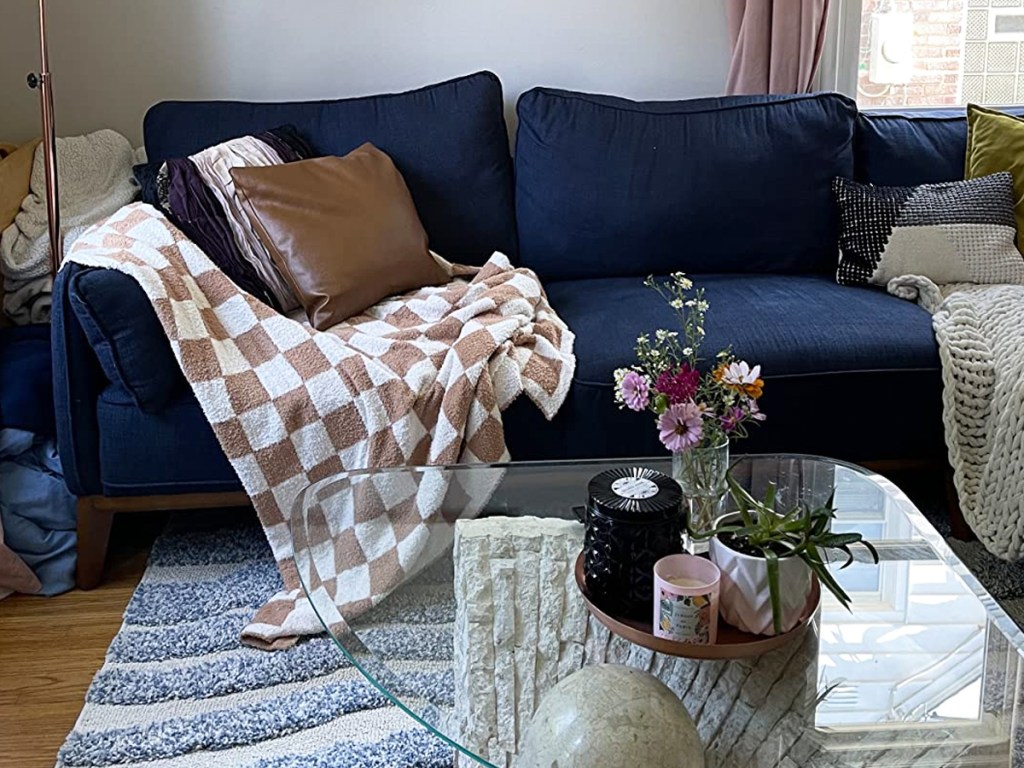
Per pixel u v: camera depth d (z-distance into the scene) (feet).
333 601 5.18
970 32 10.52
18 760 5.75
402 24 9.73
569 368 7.27
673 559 4.67
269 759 5.67
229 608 7.03
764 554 4.50
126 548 7.95
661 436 4.99
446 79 9.89
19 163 8.67
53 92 9.64
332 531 5.68
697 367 7.23
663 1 9.85
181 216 7.71
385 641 4.90
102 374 7.16
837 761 4.23
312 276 7.70
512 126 10.05
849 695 4.56
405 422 6.95
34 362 7.55
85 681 6.41
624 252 9.12
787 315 7.80
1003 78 10.66
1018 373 7.07
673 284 8.69
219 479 7.23
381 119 9.09
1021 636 4.94
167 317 6.85
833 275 9.08
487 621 5.00
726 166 9.04
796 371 7.34
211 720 5.95
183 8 9.54
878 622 4.99
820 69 10.08
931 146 9.23
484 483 6.03
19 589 7.28
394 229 8.23
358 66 9.80
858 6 9.96
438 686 4.61
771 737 4.34
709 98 9.36
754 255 9.18
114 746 5.76
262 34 9.66
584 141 9.07
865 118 9.36
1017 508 7.09
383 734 5.87
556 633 4.91
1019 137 8.84
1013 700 4.55
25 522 7.36
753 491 5.91
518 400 7.21
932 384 7.49
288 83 9.79
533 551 5.50
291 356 7.09
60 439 7.07
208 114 9.02
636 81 10.05
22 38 9.50
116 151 9.25
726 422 5.17
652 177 9.03
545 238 9.17
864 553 5.50
